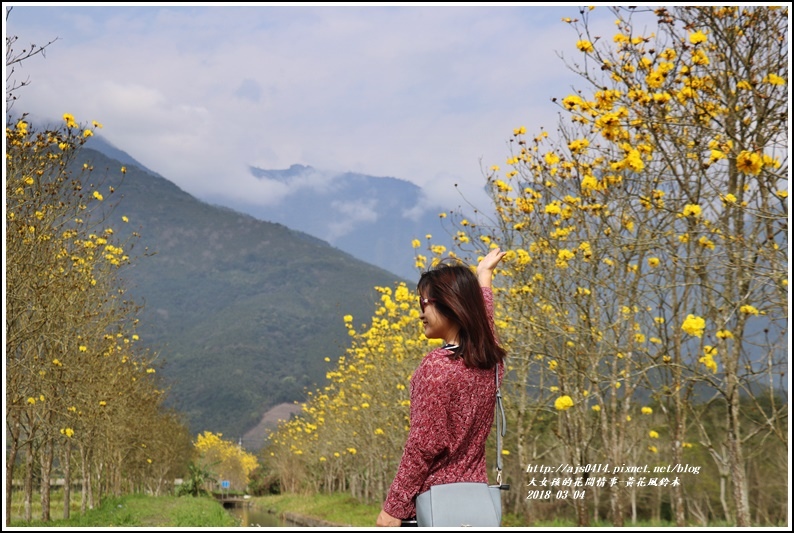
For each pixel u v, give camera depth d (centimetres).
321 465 5488
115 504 2819
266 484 7681
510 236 918
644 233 761
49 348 1077
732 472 730
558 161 839
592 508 1327
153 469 4666
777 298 662
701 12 673
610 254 848
